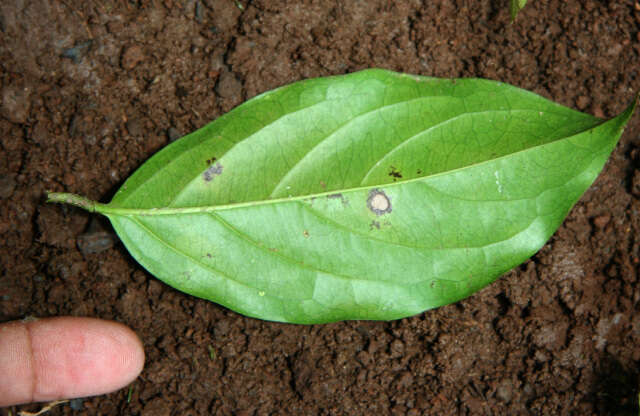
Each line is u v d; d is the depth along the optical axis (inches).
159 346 9.8
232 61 9.8
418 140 9.1
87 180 9.7
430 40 9.9
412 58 9.9
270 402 9.9
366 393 9.9
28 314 9.8
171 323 9.9
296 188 9.1
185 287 9.1
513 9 9.5
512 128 9.0
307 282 9.1
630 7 10.0
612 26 10.0
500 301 10.0
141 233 9.1
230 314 9.8
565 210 8.9
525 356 10.0
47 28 9.7
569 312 10.0
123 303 9.8
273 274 9.1
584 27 10.0
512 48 10.0
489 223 9.0
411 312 9.1
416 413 9.9
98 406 9.9
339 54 9.9
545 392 10.0
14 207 9.7
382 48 9.9
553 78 10.0
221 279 9.1
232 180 9.1
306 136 9.1
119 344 9.6
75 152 9.7
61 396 9.6
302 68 9.8
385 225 9.1
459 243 9.0
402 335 9.9
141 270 9.8
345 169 9.1
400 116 9.1
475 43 10.0
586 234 10.0
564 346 10.0
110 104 9.8
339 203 9.1
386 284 9.1
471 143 9.0
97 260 9.8
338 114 9.1
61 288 9.8
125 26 9.8
